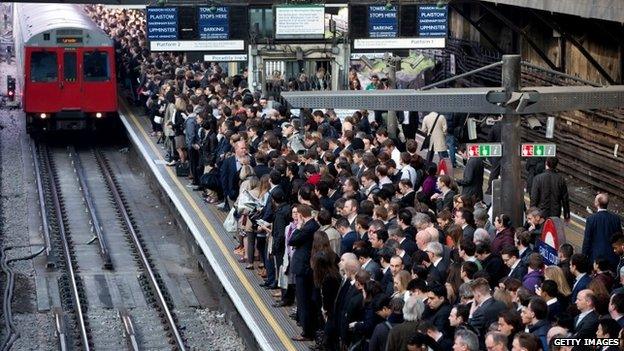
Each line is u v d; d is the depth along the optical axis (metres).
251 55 40.25
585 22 38.38
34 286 31.84
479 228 21.84
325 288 21.84
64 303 30.27
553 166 27.19
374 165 26.95
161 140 45.91
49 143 51.72
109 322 28.84
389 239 20.69
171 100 41.31
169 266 33.72
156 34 39.66
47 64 49.53
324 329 22.31
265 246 27.44
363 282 19.56
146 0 39.47
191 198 36.72
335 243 23.12
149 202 41.12
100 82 49.88
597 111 36.69
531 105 22.45
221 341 27.14
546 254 20.98
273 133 30.03
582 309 17.55
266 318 25.16
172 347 27.11
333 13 44.25
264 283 27.38
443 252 20.69
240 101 36.47
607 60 37.16
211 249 30.73
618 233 21.39
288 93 22.89
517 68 22.52
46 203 40.91
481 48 47.94
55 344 27.36
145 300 30.75
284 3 40.19
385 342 18.25
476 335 15.91
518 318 16.62
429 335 16.67
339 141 30.08
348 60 40.69
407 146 28.45
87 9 76.00
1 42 81.00
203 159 35.91
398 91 22.94
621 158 34.94
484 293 18.08
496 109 22.69
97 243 36.12
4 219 38.62
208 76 43.44
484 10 46.50
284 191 27.20
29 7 60.00
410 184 25.41
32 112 49.62
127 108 54.28
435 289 18.23
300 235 23.41
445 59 49.25
